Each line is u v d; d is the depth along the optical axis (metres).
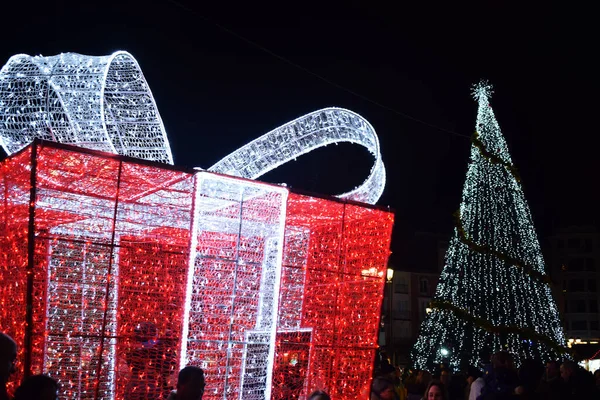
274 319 6.55
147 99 6.85
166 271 7.22
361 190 7.68
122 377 6.45
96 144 6.36
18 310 5.88
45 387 3.60
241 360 6.84
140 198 6.73
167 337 6.13
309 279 7.96
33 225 5.34
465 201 21.28
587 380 8.19
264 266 7.16
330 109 7.52
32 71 6.48
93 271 7.20
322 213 7.43
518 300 20.47
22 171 5.83
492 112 19.84
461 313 20.56
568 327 52.84
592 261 53.56
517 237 20.59
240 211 6.64
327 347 7.24
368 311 7.55
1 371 3.51
